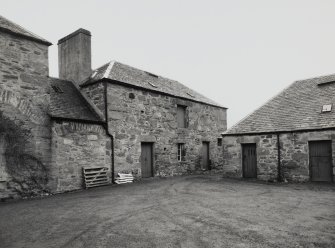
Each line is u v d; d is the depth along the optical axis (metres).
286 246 4.46
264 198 8.48
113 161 12.15
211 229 5.33
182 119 16.72
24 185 9.02
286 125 12.75
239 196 8.82
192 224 5.66
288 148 12.40
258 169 13.21
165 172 14.98
